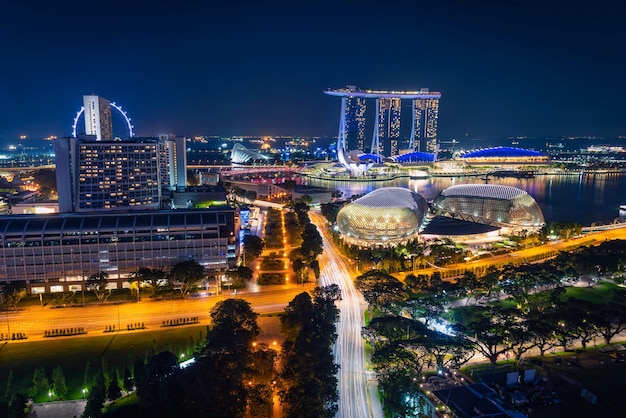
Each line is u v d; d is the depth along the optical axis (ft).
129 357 624.59
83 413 519.19
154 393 531.09
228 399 515.09
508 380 595.88
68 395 588.91
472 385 555.28
